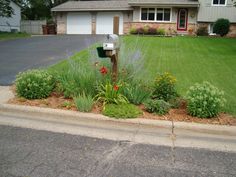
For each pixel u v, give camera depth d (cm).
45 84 600
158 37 2064
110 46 545
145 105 539
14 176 336
